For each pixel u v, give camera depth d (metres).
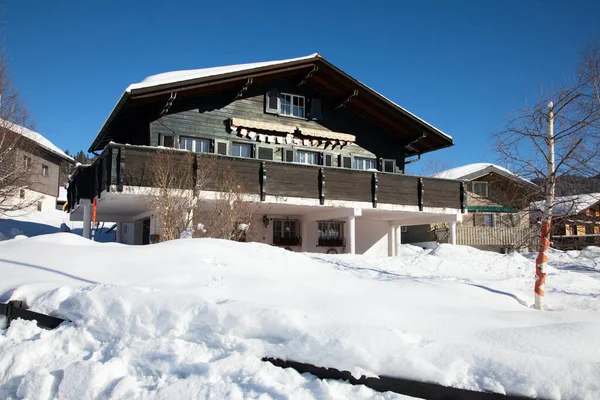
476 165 30.11
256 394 3.65
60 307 5.40
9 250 7.99
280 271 7.03
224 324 4.47
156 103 14.35
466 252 13.16
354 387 3.71
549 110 7.23
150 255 7.09
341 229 18.81
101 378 4.04
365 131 18.23
